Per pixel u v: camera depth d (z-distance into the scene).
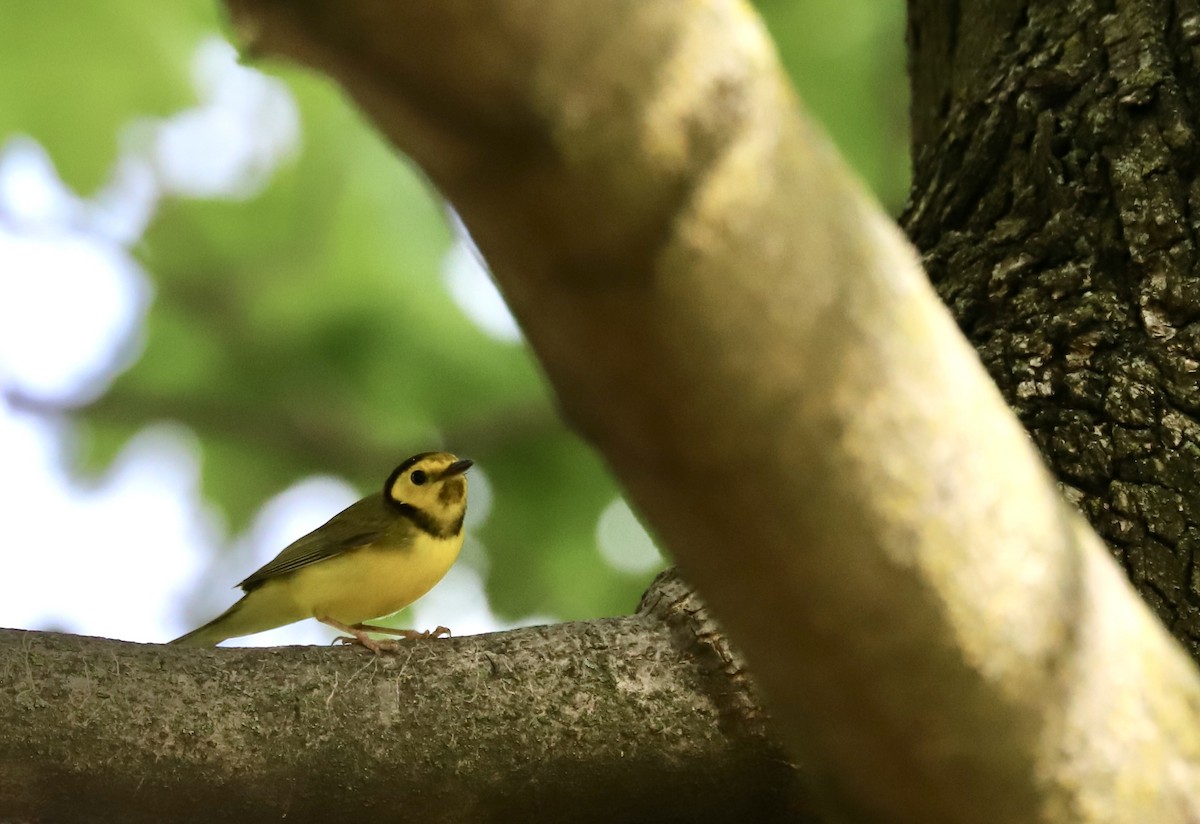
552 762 6.86
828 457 3.64
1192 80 6.96
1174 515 6.89
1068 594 4.25
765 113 3.48
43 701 6.84
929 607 3.87
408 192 7.31
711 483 3.60
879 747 4.10
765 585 3.77
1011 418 4.18
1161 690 4.52
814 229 3.57
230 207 7.31
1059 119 6.97
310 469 7.29
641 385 3.48
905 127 7.30
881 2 7.30
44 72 7.23
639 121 3.22
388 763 6.86
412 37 2.97
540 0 3.04
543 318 3.46
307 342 7.29
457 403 7.28
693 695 6.86
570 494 7.27
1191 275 6.93
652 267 3.32
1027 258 6.95
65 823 6.85
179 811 6.85
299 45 3.05
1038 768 4.17
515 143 3.12
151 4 7.24
